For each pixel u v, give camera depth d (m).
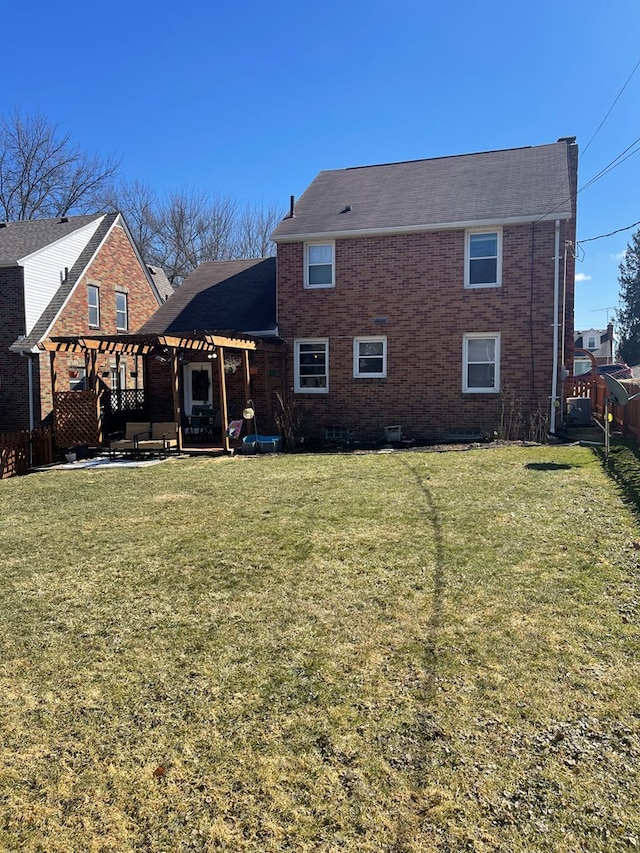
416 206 15.63
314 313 15.83
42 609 4.82
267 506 8.00
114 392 17.33
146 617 4.58
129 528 7.23
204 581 5.29
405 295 15.09
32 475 12.27
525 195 14.80
